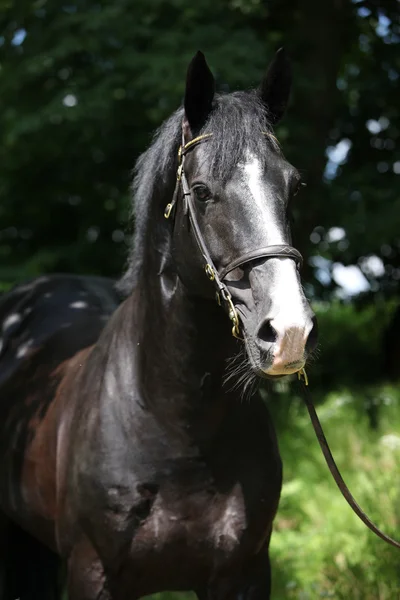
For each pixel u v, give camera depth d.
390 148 8.83
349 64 8.84
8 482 2.77
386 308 9.38
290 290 1.82
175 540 2.20
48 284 3.34
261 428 2.31
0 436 2.88
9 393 2.94
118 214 7.10
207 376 2.15
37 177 7.63
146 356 2.23
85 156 7.42
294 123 6.94
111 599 2.25
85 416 2.35
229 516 2.21
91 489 2.23
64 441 2.48
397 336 8.66
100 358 2.45
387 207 7.42
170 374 2.16
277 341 1.77
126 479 2.19
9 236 7.98
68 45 6.41
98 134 7.06
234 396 2.21
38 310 3.21
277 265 1.86
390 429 5.80
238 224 1.91
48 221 7.93
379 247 7.52
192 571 2.26
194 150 2.04
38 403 2.74
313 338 1.83
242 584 2.29
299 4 7.61
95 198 7.74
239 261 1.90
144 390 2.22
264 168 1.94
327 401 6.93
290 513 4.54
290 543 4.04
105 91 6.48
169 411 2.17
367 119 8.73
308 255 7.38
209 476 2.20
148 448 2.20
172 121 2.21
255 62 6.30
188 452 2.18
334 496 4.60
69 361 2.81
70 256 7.54
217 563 2.22
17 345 3.12
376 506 4.18
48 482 2.54
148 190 2.27
